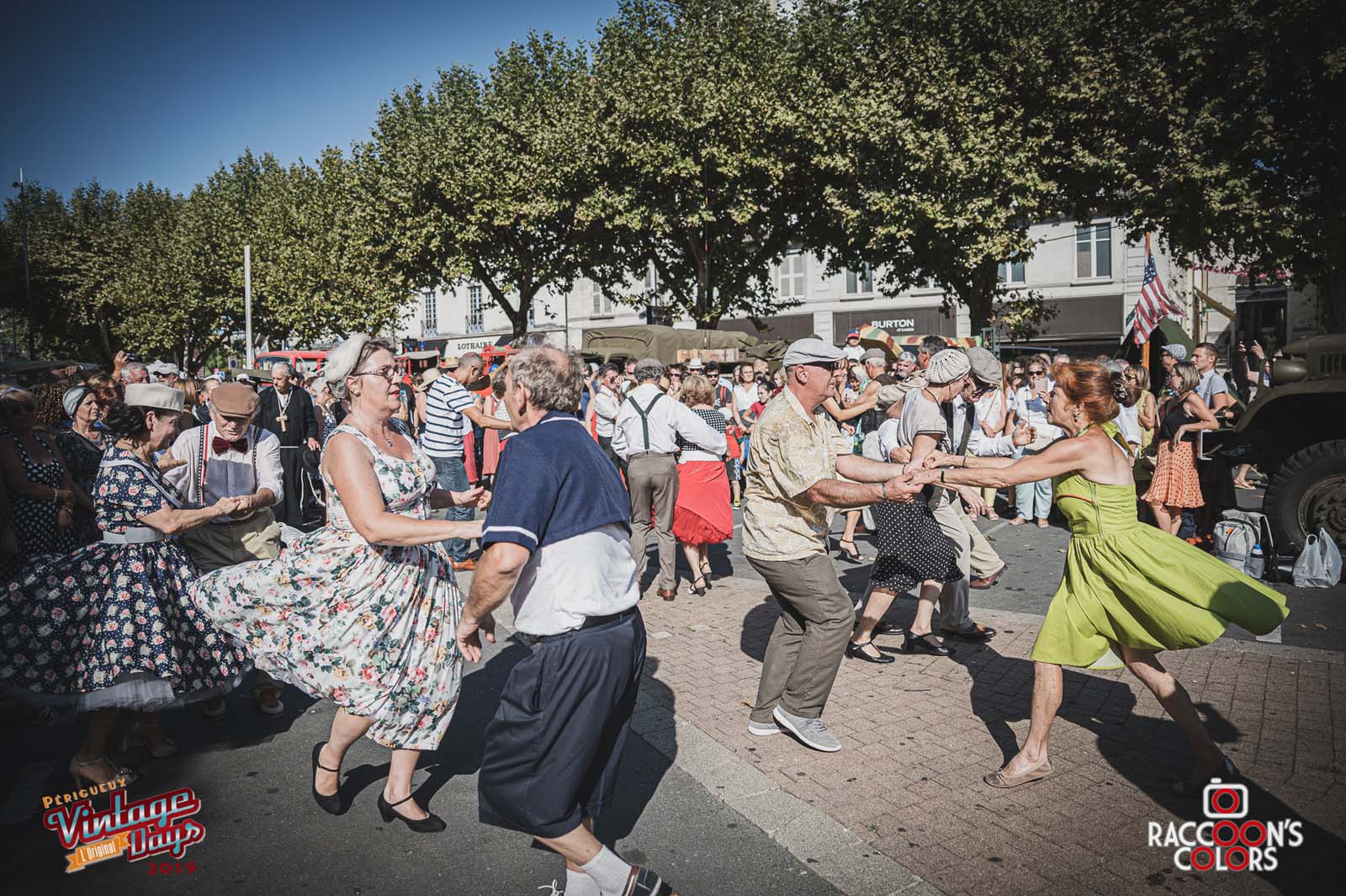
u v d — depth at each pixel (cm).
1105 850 300
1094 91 1550
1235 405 869
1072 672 471
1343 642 515
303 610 311
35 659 352
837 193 1864
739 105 1891
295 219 2964
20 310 3941
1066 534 900
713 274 2289
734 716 429
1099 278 3181
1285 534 701
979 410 845
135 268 3394
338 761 332
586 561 258
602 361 1983
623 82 1998
